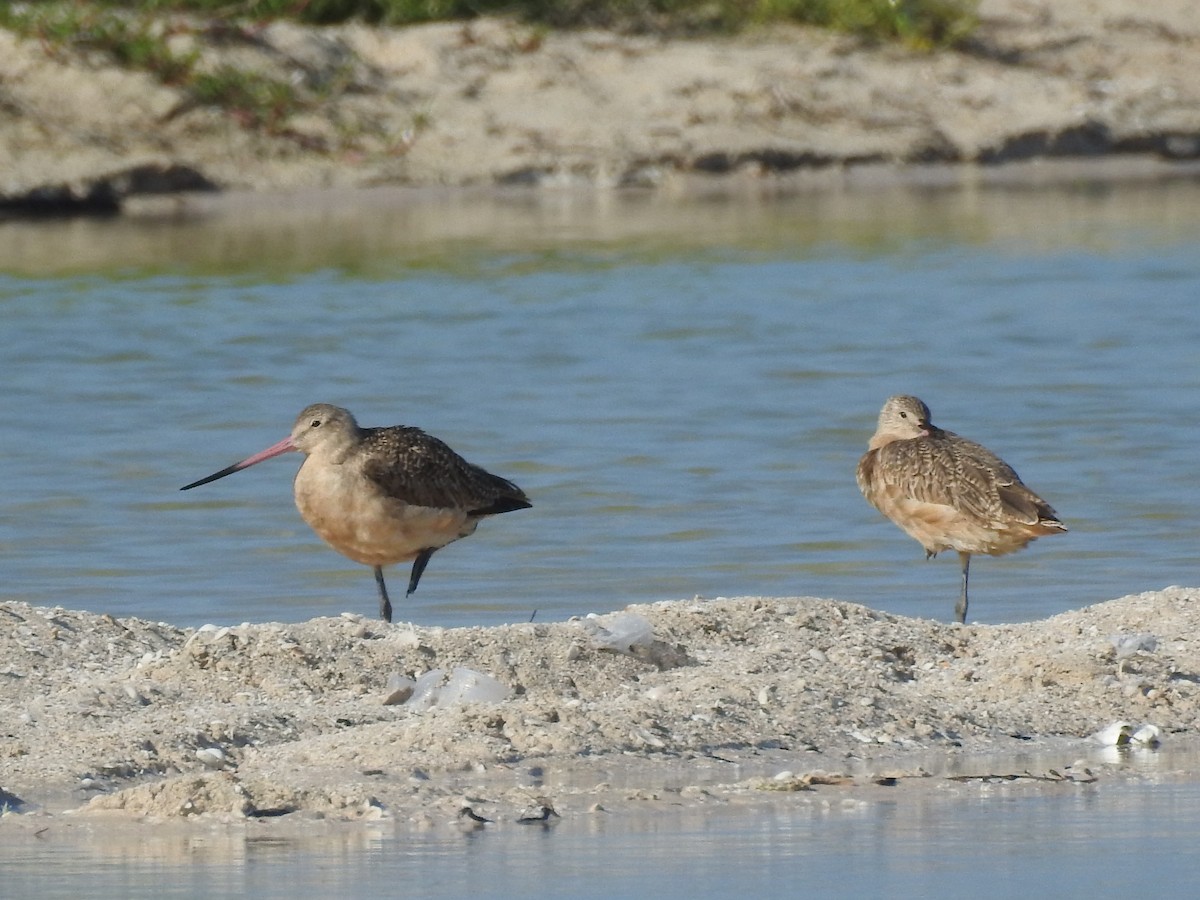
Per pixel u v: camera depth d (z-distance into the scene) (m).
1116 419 19.45
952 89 37.25
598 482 17.45
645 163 34.22
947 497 13.38
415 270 27.14
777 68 36.28
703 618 11.91
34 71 32.25
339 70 34.12
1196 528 15.87
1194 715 10.45
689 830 8.49
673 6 37.62
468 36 35.44
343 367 21.73
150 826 8.62
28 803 8.99
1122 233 30.16
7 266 27.06
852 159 35.47
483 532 16.06
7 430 19.03
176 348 22.53
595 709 10.02
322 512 13.09
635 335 23.42
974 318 24.33
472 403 20.20
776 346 22.88
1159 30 40.25
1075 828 8.50
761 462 18.12
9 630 11.60
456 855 8.16
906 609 13.96
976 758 9.70
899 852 8.16
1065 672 10.88
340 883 7.83
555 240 29.36
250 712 10.23
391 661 11.01
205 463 18.06
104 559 15.26
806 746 9.83
